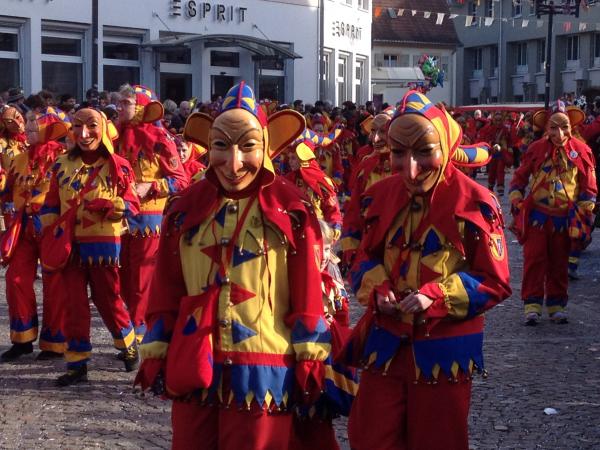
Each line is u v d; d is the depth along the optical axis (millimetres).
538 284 10445
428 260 4770
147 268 8586
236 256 4457
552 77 58031
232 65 32250
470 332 4773
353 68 39125
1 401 7527
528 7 58906
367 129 12688
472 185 4805
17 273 8852
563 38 57562
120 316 8258
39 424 6941
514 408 7332
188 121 4688
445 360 4707
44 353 8891
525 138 26578
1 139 11344
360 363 4867
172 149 8828
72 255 7914
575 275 13586
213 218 4512
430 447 4742
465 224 4750
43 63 26797
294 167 9773
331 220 9688
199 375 4285
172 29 29828
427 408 4719
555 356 9047
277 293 4480
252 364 4383
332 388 4820
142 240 8570
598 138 15008
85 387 7906
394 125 4734
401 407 4777
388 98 53094
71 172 7914
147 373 4508
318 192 9695
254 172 4480
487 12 62375
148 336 4543
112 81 28750
